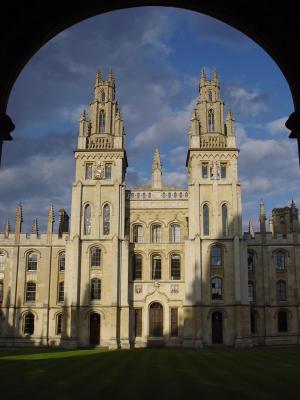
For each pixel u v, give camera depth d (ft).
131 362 144.56
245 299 241.14
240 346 233.76
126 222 269.85
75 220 251.60
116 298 240.94
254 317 262.26
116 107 275.18
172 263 260.42
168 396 80.53
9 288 264.52
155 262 260.42
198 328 237.45
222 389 88.28
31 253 271.69
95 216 253.65
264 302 262.06
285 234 270.67
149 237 267.80
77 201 254.68
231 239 248.93
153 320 250.37
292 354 176.76
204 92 274.36
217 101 271.90
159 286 252.01
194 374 112.37
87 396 80.43
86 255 248.93
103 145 264.52
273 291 264.72
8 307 261.65
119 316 241.55
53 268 269.03
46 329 260.21
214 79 276.41
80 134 264.72
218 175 257.34
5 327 260.42
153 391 86.07
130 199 272.51
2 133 46.91
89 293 244.63
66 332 239.71
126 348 234.17
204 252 248.11
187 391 86.07
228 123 266.16
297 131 47.67
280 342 257.75
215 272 246.47
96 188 257.14
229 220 251.60
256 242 270.05
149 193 273.13
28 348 236.43
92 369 123.24
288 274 266.98
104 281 245.45
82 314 241.96
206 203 254.27
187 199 272.10
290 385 92.99
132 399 77.56
